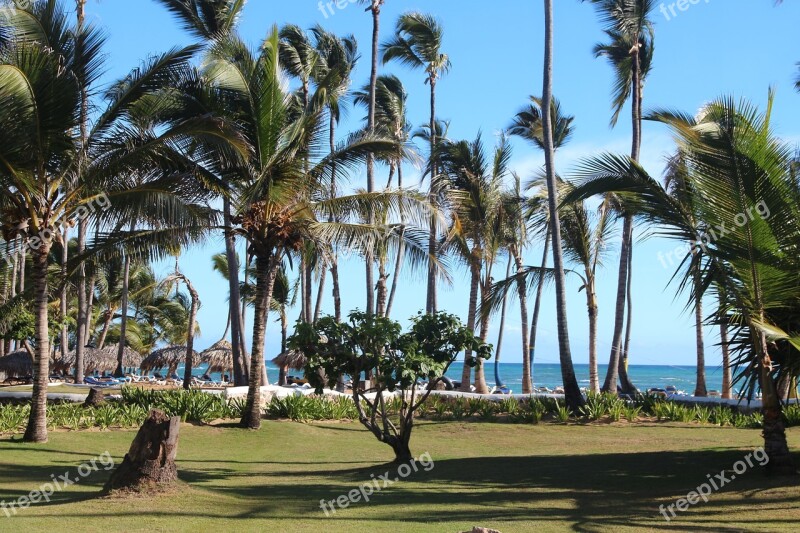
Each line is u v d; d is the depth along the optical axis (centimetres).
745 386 1170
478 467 1412
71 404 2088
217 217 1873
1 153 1408
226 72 1789
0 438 1623
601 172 1152
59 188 1585
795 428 1838
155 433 1019
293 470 1440
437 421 2236
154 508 907
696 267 1102
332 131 3344
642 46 2689
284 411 2194
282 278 4222
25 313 2831
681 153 1151
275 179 1816
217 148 1681
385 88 3591
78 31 1530
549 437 1909
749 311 1077
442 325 1461
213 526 832
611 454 1521
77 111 1520
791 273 1049
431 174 2906
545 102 2216
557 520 884
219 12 2706
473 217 2591
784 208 1049
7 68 1341
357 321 1427
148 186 1584
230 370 3944
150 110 1636
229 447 1733
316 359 1416
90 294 4250
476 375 3033
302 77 3059
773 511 882
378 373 1470
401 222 1884
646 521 866
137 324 5894
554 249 2239
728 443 1648
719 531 795
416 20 3225
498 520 888
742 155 1032
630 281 3092
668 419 2117
